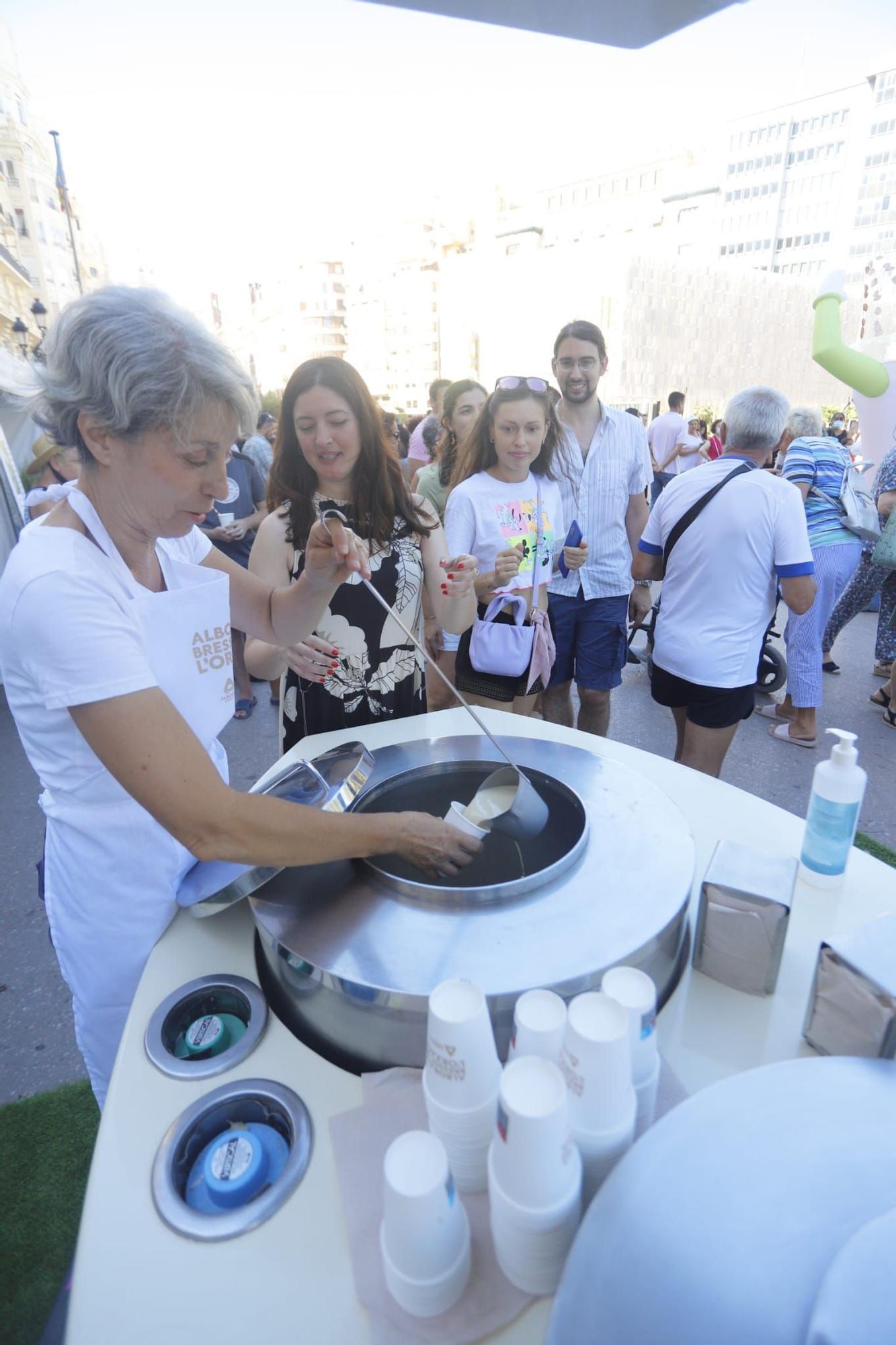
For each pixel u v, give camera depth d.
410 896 0.81
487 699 2.32
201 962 0.86
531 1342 0.50
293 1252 0.56
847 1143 0.51
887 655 3.70
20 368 0.73
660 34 0.63
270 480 1.61
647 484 2.94
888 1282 0.39
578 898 0.80
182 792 0.71
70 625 0.70
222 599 0.95
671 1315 0.41
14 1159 1.48
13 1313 1.21
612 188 73.25
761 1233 0.44
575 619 2.83
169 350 0.68
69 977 0.97
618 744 1.36
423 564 1.72
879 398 4.32
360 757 1.04
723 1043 0.74
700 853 1.03
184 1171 0.65
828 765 0.95
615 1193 0.47
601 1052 0.51
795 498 2.13
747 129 65.50
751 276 57.09
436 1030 0.55
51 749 0.86
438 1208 0.49
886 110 57.31
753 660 2.29
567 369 2.66
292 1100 0.67
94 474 0.79
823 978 0.71
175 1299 0.53
